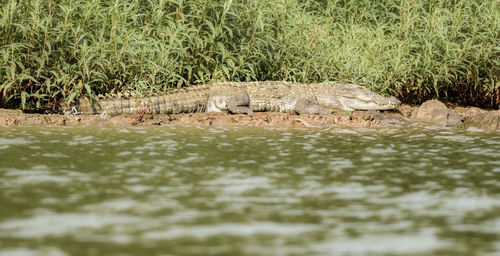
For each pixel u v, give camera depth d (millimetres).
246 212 19047
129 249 15617
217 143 31688
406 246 16141
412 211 19391
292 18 50188
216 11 44406
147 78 43906
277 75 49406
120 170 24531
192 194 21047
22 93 39438
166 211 19000
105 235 16672
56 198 20250
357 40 51469
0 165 24906
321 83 46875
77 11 43406
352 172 24922
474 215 18969
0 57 40250
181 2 43688
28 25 40156
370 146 31641
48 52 41188
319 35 51125
